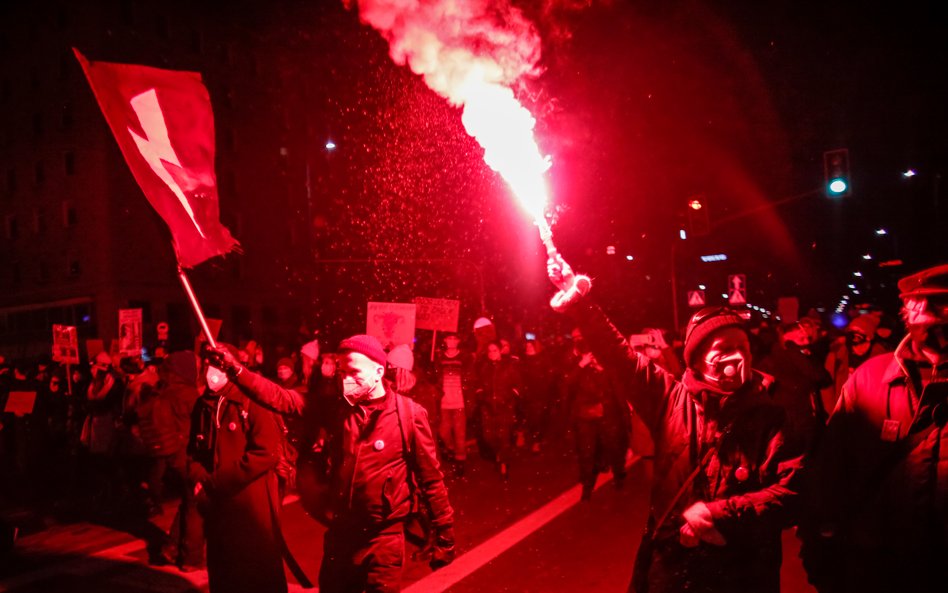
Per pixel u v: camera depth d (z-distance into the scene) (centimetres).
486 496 1015
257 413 491
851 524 309
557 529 810
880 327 1080
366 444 413
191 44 4691
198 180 415
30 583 692
